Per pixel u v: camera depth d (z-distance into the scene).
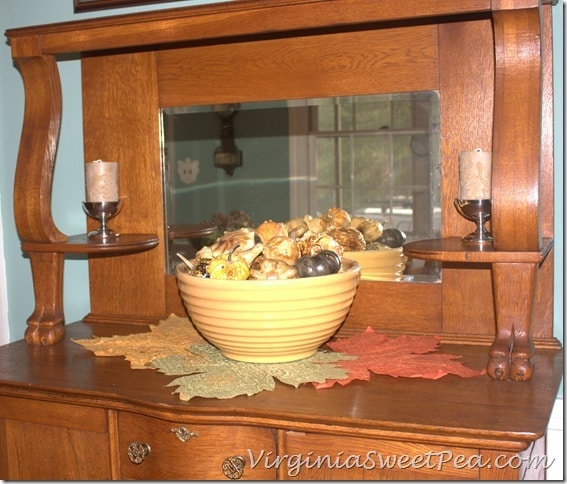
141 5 1.66
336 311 1.25
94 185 1.58
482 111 1.38
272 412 1.06
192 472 1.13
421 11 1.23
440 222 1.44
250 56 1.54
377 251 1.48
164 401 1.12
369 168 1.48
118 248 1.48
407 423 1.00
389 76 1.44
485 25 1.37
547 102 1.33
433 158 1.43
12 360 1.40
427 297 1.45
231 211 1.60
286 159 1.55
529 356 1.17
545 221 1.35
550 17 1.31
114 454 1.22
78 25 1.47
